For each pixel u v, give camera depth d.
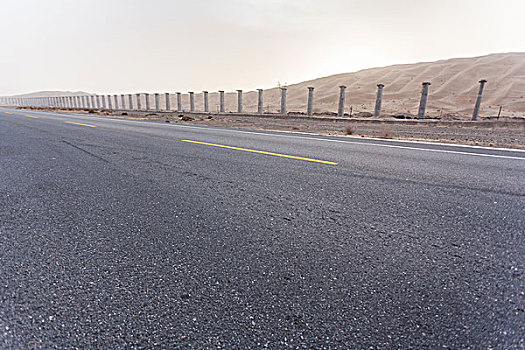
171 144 6.36
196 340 1.09
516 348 1.04
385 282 1.43
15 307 1.24
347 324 1.17
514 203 2.61
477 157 5.09
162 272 1.51
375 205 2.55
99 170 3.88
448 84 71.31
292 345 1.07
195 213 2.34
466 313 1.21
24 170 3.85
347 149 5.89
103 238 1.89
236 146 6.15
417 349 1.04
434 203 2.61
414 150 5.87
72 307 1.25
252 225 2.10
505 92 59.25
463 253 1.71
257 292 1.35
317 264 1.59
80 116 18.95
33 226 2.07
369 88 83.88
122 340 1.09
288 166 4.19
